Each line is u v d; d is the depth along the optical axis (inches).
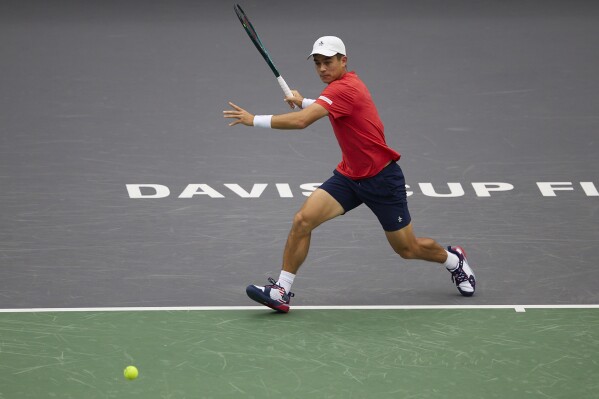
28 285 1107.9
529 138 1633.9
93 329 993.5
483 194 1400.1
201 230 1275.8
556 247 1219.2
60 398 852.6
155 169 1501.0
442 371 903.7
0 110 1768.0
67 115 1752.0
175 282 1122.0
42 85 1916.8
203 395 858.1
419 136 1648.6
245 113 978.1
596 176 1465.3
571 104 1806.1
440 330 992.2
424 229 1275.8
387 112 1770.4
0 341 964.6
